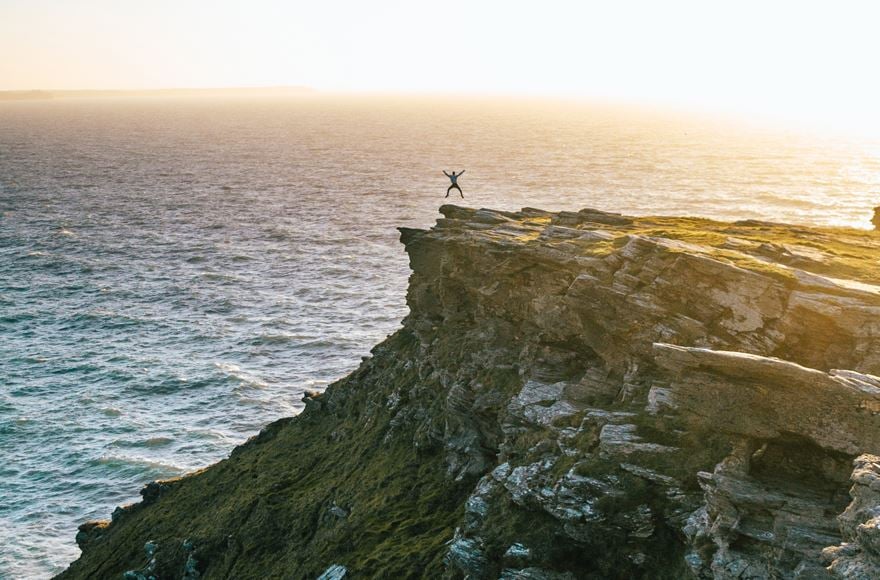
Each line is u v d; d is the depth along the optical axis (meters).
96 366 113.44
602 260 38.25
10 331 127.69
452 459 43.97
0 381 108.38
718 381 26.72
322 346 120.69
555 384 37.75
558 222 54.47
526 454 34.38
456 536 33.97
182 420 97.44
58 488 82.94
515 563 30.19
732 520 24.72
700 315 33.03
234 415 98.81
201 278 158.50
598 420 32.09
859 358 28.86
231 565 47.91
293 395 104.12
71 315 135.50
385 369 60.09
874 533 19.56
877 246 45.94
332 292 148.12
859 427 24.27
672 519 27.75
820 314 30.00
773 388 25.75
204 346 121.38
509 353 44.88
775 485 25.09
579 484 29.50
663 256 35.69
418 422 49.78
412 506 42.97
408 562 37.31
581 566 29.22
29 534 74.94
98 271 164.00
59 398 103.31
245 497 54.12
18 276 159.75
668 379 31.84
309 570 42.00
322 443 58.91
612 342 36.28
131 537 58.34
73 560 71.00
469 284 50.22
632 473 29.03
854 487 21.61
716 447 28.19
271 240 192.75
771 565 23.42
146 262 171.62
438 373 50.91
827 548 21.23
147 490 66.19
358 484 48.06
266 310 138.00
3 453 89.56
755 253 38.75
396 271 162.00
